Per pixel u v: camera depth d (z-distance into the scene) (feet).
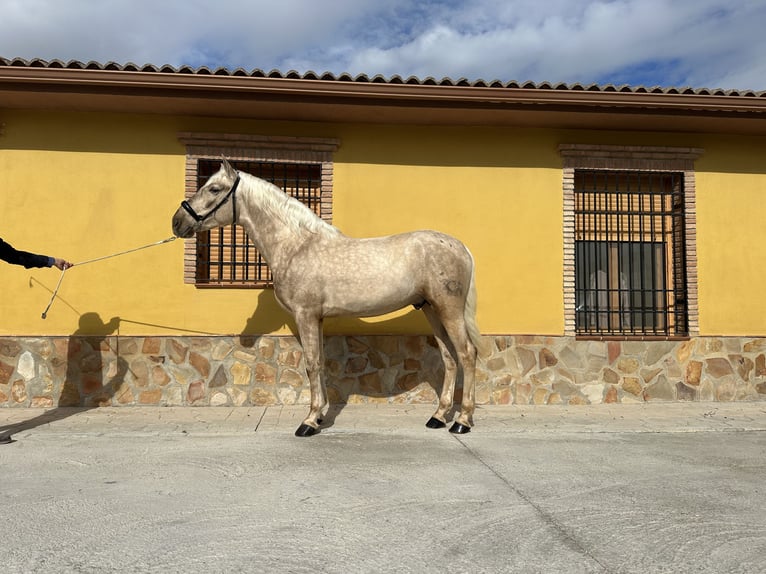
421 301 17.43
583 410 20.54
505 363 21.84
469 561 8.06
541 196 22.62
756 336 22.80
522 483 11.78
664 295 23.30
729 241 23.15
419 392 21.44
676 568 7.88
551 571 7.76
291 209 16.99
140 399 20.67
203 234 22.95
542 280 22.40
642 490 11.39
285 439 15.84
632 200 24.07
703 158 23.34
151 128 21.24
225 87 18.74
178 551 8.36
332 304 16.56
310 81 18.90
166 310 20.99
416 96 19.44
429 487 11.47
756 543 8.77
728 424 18.13
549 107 20.35
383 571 7.73
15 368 20.31
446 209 22.33
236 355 21.03
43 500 10.64
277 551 8.37
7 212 20.61
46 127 20.81
